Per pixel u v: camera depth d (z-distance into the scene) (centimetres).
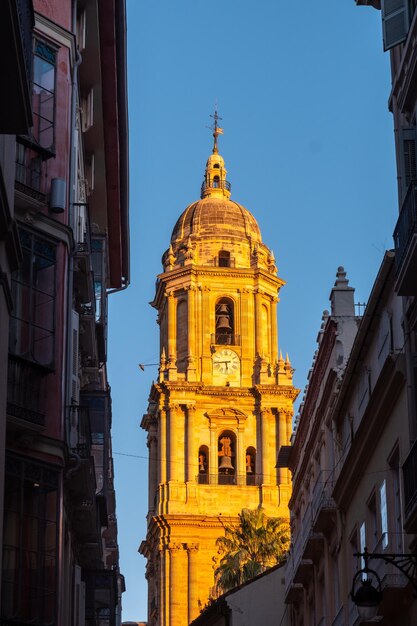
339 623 6228
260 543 11769
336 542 6419
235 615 9250
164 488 13600
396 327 4950
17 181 4244
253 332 14150
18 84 3012
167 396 13850
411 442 4375
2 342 3303
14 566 4000
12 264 3412
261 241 14888
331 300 6619
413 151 4331
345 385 5884
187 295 14262
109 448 6538
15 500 4047
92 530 5272
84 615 5731
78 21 5122
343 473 5916
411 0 4272
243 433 13738
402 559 4403
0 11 2855
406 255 3978
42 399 4212
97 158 6094
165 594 13325
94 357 5853
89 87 5572
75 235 4856
